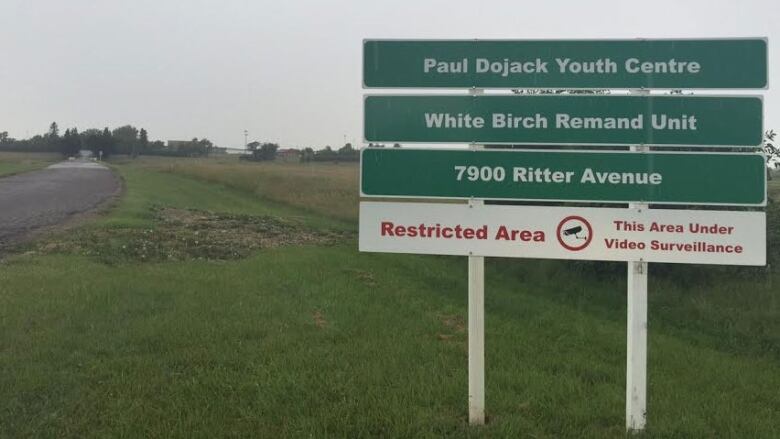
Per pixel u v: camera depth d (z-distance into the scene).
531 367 5.73
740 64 4.21
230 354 5.61
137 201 23.38
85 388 4.68
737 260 4.19
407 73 4.48
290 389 4.77
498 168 4.41
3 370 4.98
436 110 4.45
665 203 4.26
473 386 4.25
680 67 4.26
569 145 4.35
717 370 6.28
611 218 4.30
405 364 5.51
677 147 4.31
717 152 4.21
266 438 3.96
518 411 4.54
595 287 10.95
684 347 7.31
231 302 7.74
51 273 9.12
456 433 4.09
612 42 4.32
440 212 4.45
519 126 4.39
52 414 4.20
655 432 4.20
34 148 138.38
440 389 4.86
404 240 4.49
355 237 17.78
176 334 6.17
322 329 6.68
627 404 4.25
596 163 4.33
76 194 27.00
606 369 5.85
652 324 8.81
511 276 12.13
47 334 5.98
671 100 4.27
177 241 13.93
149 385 4.77
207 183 42.28
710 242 4.21
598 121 4.32
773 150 10.24
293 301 8.01
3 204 21.66
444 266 12.77
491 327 7.43
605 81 4.32
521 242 4.39
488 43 4.41
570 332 7.51
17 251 11.52
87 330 6.22
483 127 4.42
